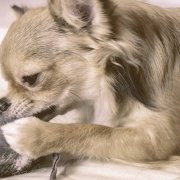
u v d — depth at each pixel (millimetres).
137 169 577
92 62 594
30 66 587
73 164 590
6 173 562
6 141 573
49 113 604
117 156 587
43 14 605
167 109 600
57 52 590
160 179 561
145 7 627
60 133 573
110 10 583
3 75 606
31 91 594
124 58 595
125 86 601
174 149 594
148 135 587
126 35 594
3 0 843
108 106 612
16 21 621
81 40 591
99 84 605
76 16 585
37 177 562
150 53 608
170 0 842
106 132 586
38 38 591
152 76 608
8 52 594
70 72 594
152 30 615
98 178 561
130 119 605
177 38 631
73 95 603
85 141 579
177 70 621
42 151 570
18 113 594
